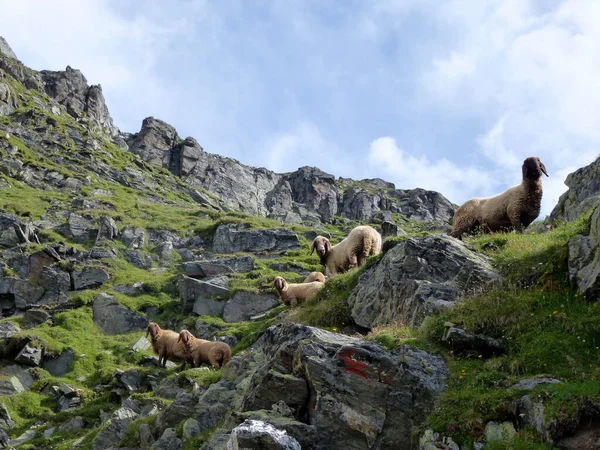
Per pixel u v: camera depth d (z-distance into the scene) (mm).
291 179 117188
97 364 32125
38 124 90562
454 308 13719
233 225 57844
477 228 19719
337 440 11516
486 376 11344
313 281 24594
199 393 16594
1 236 49156
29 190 66875
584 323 11641
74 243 52844
